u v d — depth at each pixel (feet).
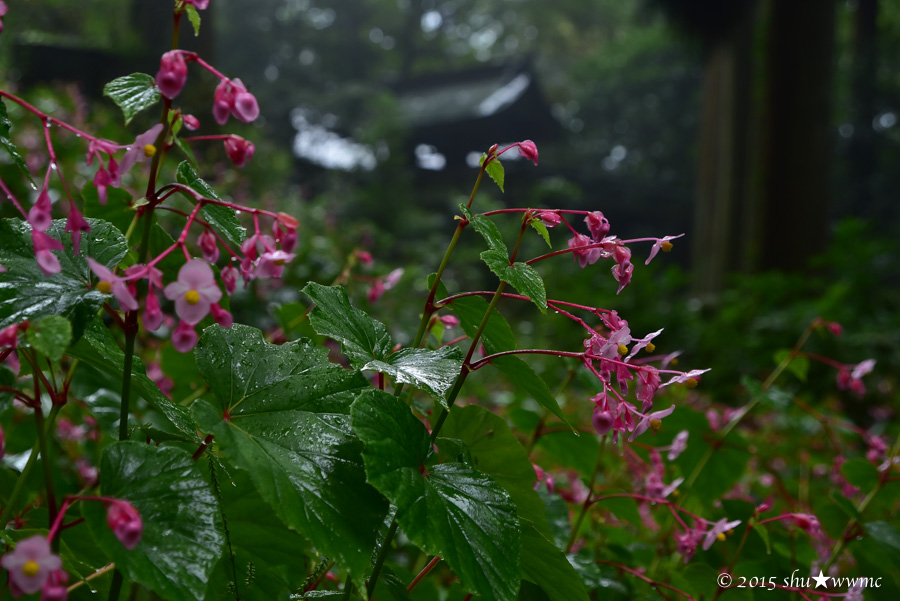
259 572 2.11
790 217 19.43
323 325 1.90
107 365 1.81
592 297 17.88
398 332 8.37
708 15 24.95
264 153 19.58
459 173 48.26
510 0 65.57
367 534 1.65
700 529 2.61
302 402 1.78
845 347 13.99
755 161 20.06
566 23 66.54
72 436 3.78
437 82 53.47
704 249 28.17
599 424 1.85
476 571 1.64
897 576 3.43
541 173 45.11
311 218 16.55
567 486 3.76
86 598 2.02
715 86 28.25
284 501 1.58
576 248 1.95
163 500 1.53
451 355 1.96
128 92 1.64
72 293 1.64
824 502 3.51
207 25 17.29
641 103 53.67
